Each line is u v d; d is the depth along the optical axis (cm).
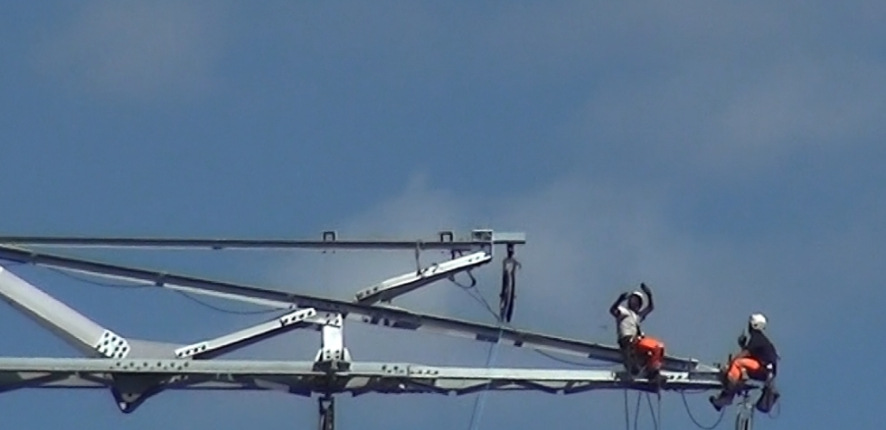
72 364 6188
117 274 6481
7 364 6162
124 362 6203
